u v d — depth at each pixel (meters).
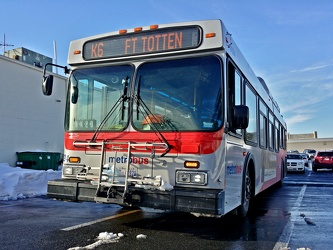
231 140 5.52
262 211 8.23
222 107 5.12
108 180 5.37
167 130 5.29
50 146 20.41
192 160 5.09
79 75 6.25
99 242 5.12
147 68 5.68
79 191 5.58
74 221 6.62
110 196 5.23
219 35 5.26
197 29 5.41
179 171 5.13
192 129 5.17
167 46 5.56
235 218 6.55
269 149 10.16
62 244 5.04
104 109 5.88
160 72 5.57
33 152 17.86
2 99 17.30
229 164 5.35
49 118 20.42
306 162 36.00
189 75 5.38
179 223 6.53
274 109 11.72
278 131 13.00
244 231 6.07
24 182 10.37
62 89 21.50
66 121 6.17
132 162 5.42
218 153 5.04
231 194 5.48
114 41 6.00
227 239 5.50
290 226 6.54
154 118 5.42
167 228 6.13
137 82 5.68
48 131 20.31
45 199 9.53
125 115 5.63
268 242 5.37
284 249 4.99
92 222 6.53
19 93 18.36
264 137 9.23
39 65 22.27
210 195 4.79
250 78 7.45
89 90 6.09
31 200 9.34
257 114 8.20
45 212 7.56
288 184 15.76
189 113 5.25
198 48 5.35
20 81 18.44
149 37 5.72
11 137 17.78
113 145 5.56
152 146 5.28
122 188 5.21
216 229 6.16
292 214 7.85
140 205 5.12
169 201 4.96
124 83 5.77
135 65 5.77
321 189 13.54
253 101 7.75
